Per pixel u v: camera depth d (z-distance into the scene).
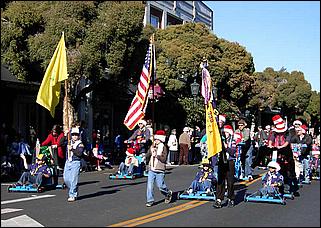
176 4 41.84
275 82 54.94
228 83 35.88
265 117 54.12
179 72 30.69
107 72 23.48
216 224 10.23
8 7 22.14
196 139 29.06
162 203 12.97
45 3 22.20
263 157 23.41
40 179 15.28
